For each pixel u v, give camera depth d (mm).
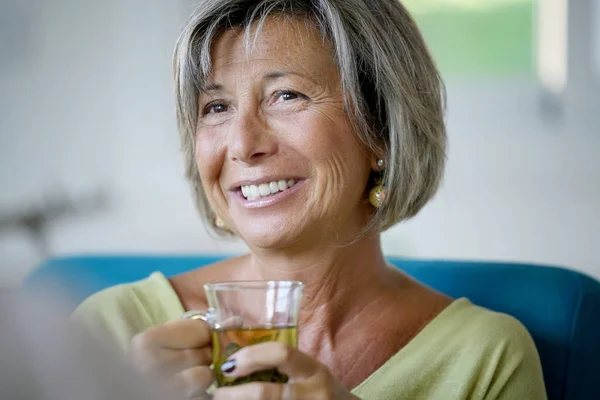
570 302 1828
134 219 4367
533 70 4277
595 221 4250
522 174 4301
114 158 4375
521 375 1626
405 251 4324
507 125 4312
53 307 513
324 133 1549
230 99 1586
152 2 4293
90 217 4293
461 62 4332
